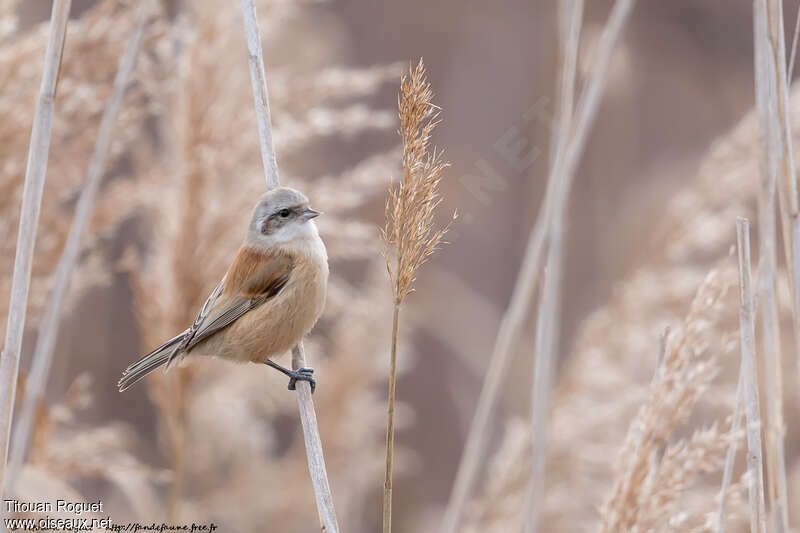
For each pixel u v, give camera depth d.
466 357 14.88
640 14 18.86
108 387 13.52
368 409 12.85
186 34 9.59
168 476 9.83
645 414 7.06
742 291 6.86
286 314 8.91
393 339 5.63
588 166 15.13
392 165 10.05
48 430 9.02
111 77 9.27
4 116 8.91
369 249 9.86
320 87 10.09
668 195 13.86
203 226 9.56
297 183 9.87
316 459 7.23
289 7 10.30
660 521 6.84
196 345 9.16
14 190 9.04
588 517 10.25
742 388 6.93
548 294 8.90
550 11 15.28
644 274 10.88
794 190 7.16
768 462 6.89
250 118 9.62
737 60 18.77
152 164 10.66
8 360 6.63
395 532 14.31
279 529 12.42
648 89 18.58
